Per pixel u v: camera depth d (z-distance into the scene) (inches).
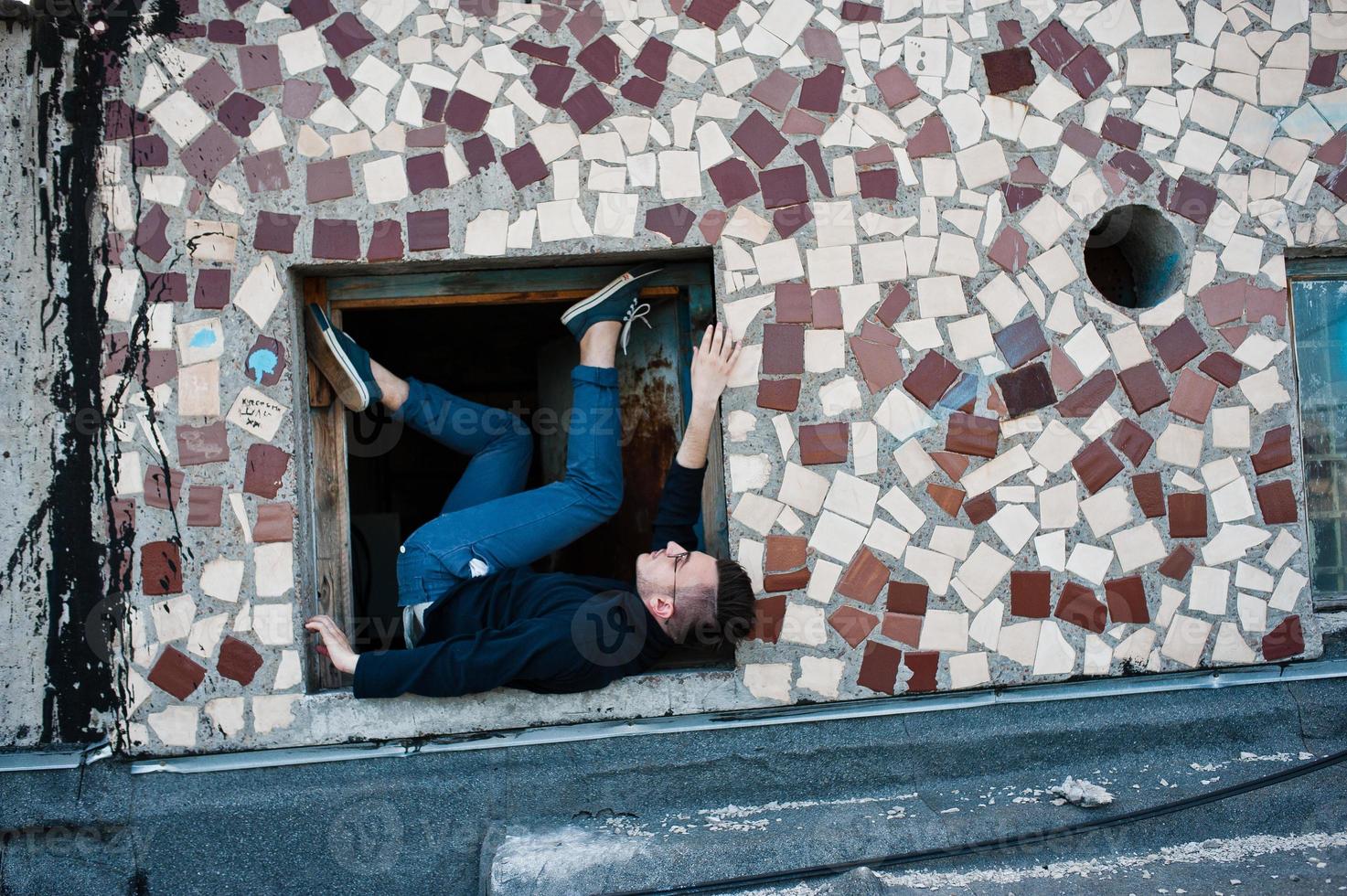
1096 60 110.3
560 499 111.3
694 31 107.8
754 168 107.6
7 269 102.7
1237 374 110.3
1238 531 109.9
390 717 104.3
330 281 111.3
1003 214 109.2
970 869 97.1
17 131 103.3
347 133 105.3
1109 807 101.7
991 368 108.6
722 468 113.7
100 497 102.9
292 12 105.3
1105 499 109.1
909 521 107.7
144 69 104.1
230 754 103.7
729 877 94.0
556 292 113.9
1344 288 119.8
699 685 106.2
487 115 106.3
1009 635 108.3
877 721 107.9
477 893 102.4
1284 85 111.9
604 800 105.4
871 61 108.8
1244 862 97.3
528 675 100.7
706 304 114.5
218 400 103.7
